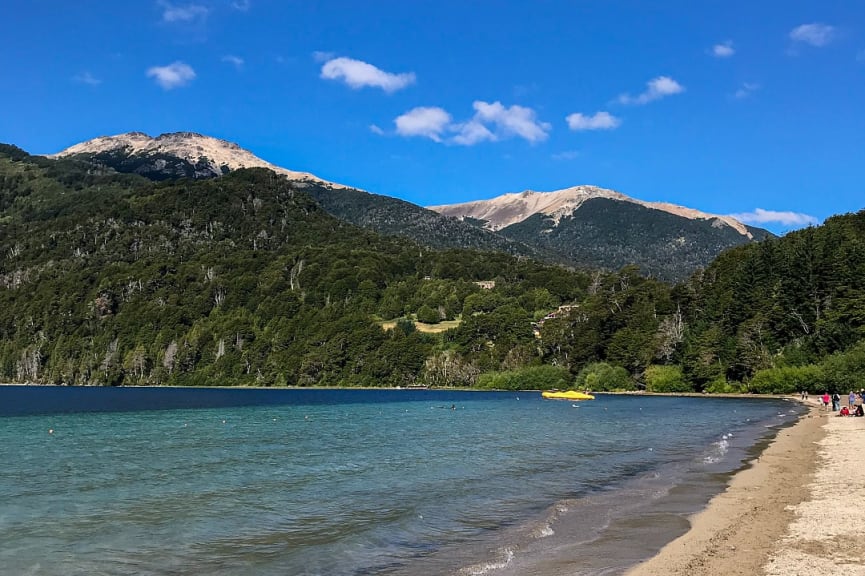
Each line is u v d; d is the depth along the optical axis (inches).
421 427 2251.5
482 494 973.8
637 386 5359.3
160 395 5374.0
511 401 4259.4
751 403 3516.2
